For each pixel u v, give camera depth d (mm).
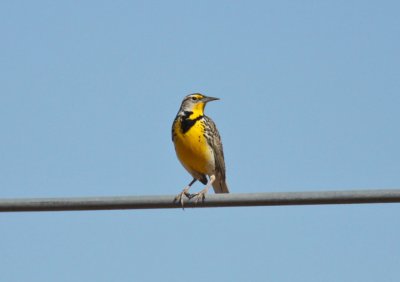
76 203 11711
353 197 11422
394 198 11391
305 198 11625
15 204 11594
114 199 11773
